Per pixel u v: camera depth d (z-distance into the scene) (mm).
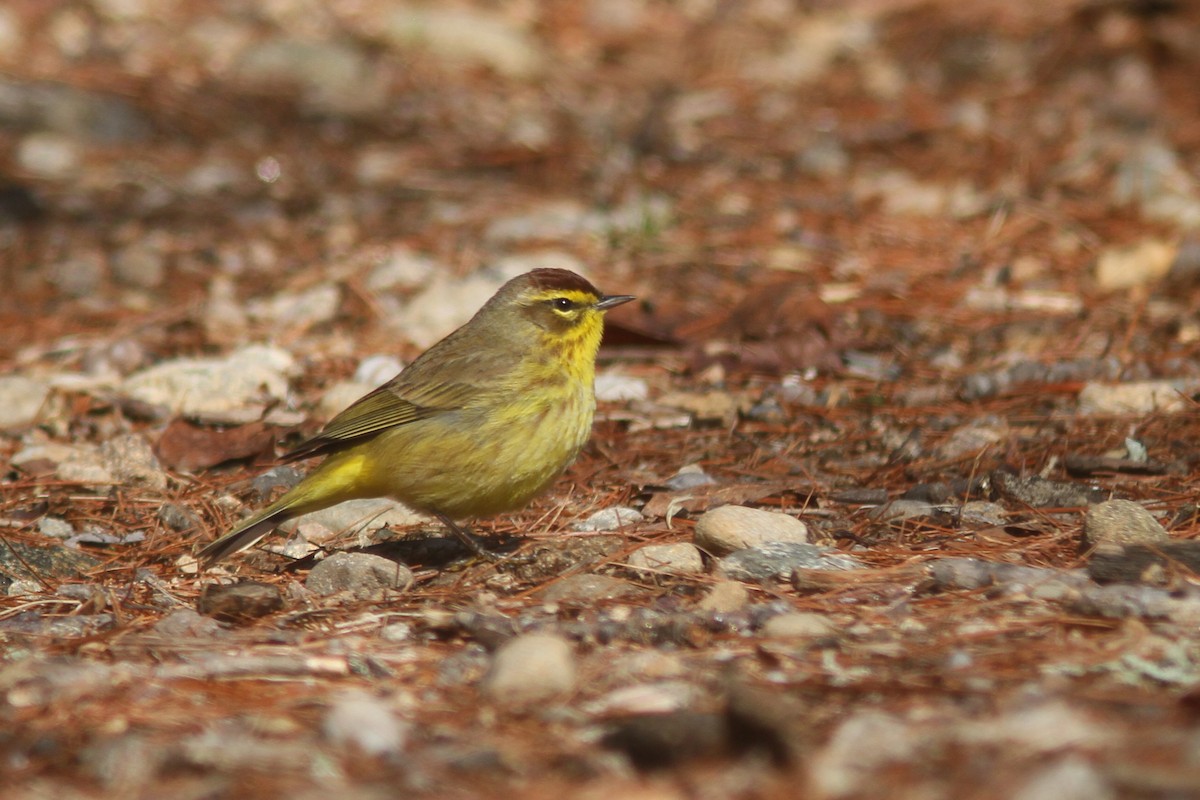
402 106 25875
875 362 15133
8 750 6582
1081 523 10016
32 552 10359
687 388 14727
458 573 9781
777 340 15383
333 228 20625
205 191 22344
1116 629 7637
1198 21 25906
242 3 29922
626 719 6641
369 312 17422
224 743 6418
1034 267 17547
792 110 25125
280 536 11094
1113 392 13094
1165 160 20703
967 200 20141
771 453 12531
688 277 18062
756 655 7504
